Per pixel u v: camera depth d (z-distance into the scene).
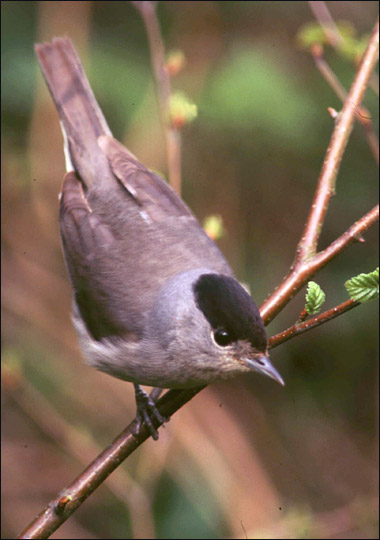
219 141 12.80
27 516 12.24
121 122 12.18
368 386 13.32
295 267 7.21
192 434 12.45
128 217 7.78
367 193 13.09
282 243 13.34
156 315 7.04
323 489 12.78
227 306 6.71
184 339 6.86
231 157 12.99
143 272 7.34
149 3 10.41
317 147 12.70
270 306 7.07
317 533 11.30
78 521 12.02
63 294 13.11
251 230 13.34
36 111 12.43
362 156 13.01
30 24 12.55
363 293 5.68
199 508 11.80
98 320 7.35
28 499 12.37
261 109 12.00
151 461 11.58
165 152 12.39
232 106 11.96
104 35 12.77
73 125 8.57
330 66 12.78
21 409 12.82
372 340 13.11
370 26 13.59
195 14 13.03
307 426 13.23
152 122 12.09
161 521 11.66
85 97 8.74
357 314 12.97
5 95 12.38
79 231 7.84
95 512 12.08
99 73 12.11
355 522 11.57
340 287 12.94
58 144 12.69
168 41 12.91
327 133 12.61
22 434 12.65
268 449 12.95
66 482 12.48
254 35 13.19
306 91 12.63
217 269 7.39
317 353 13.38
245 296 6.80
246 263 13.21
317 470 12.93
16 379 11.49
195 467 12.13
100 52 12.40
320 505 12.62
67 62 8.84
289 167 13.15
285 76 12.38
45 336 12.88
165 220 7.71
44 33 12.34
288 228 13.34
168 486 11.90
